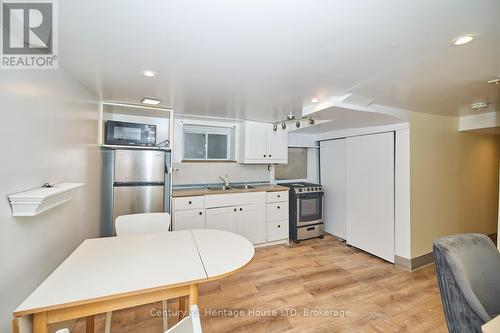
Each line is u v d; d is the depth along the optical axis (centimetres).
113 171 277
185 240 169
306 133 460
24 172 120
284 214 389
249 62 156
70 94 177
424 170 308
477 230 374
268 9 100
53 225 151
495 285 128
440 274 124
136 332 179
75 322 187
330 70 168
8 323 108
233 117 354
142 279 114
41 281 137
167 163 312
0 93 103
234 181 405
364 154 353
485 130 345
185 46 135
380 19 107
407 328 186
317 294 234
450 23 110
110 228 279
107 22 110
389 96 230
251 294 234
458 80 185
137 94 233
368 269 293
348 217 378
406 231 296
